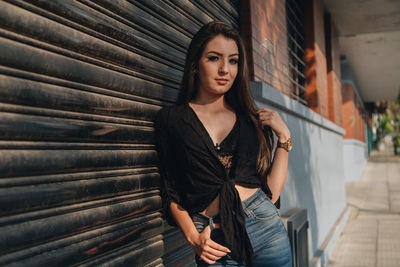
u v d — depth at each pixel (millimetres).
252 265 1695
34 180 1095
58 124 1188
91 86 1377
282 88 4070
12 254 1021
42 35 1129
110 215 1450
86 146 1338
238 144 1698
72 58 1274
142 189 1708
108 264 1439
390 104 30281
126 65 1596
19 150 1048
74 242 1262
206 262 1552
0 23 992
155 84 1866
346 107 15250
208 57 1688
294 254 2930
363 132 23047
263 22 3473
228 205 1607
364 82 17797
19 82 1050
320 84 6141
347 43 10609
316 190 5293
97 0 1394
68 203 1233
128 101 1616
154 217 1832
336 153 7637
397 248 5742
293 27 4988
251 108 1841
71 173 1264
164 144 1713
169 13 1983
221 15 2764
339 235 6668
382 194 11852
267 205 1723
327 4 7262
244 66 1794
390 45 10812
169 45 2016
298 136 4344
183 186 1694
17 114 1050
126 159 1579
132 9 1634
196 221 1682
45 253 1135
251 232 1647
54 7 1173
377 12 7617
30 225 1068
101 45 1414
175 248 2051
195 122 1652
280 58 4051
